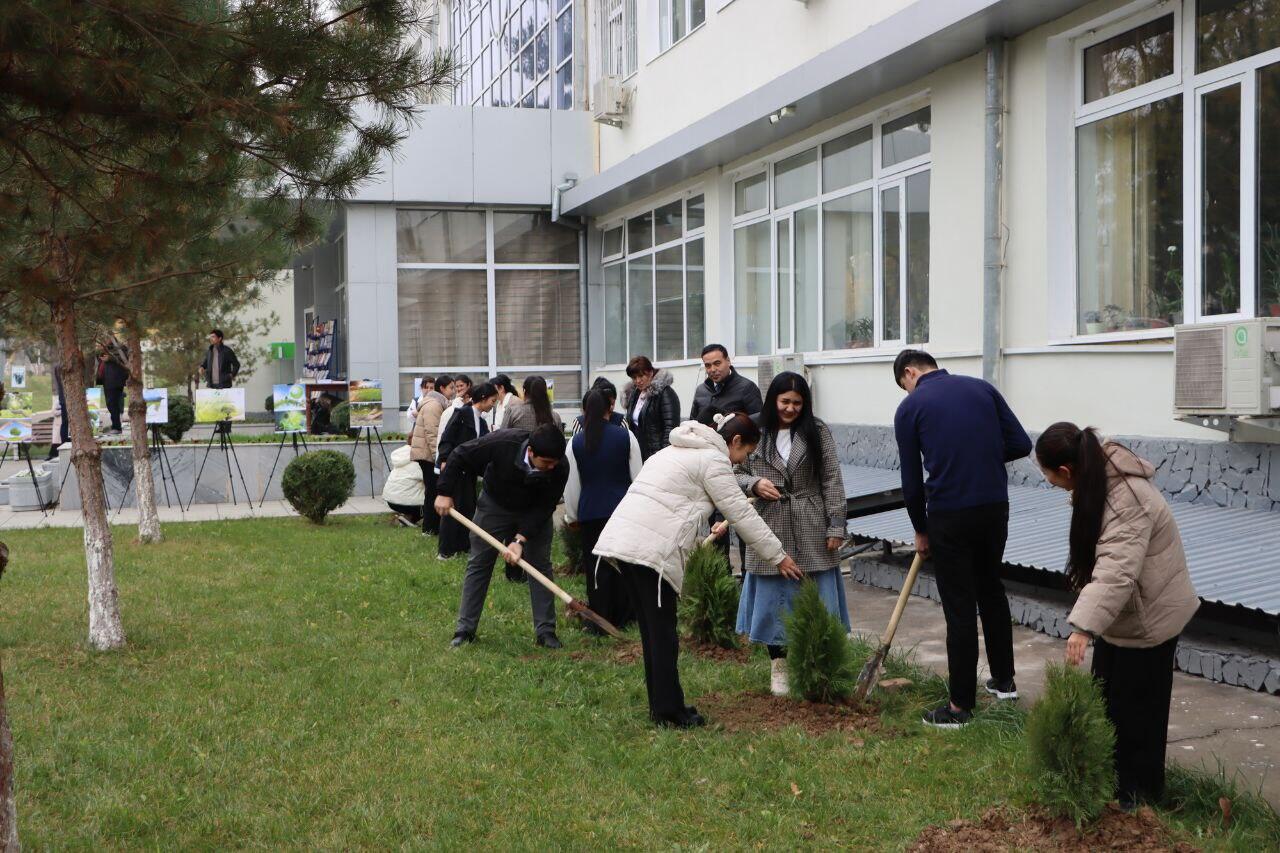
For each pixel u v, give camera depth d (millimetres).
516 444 6781
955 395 5090
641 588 5246
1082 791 3836
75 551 10945
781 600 5551
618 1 17219
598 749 4945
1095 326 8852
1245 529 6578
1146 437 7934
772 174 13570
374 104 4602
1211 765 4422
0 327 9250
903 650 6387
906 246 11055
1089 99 8867
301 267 24516
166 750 5020
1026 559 6406
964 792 4297
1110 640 4047
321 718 5457
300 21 4094
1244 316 7555
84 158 4469
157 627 7461
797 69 11250
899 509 8516
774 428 5617
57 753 4984
